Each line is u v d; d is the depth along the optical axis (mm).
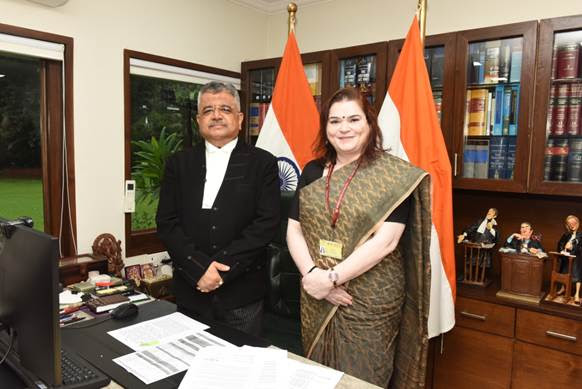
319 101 2775
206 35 2895
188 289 1752
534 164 2029
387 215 1439
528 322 2020
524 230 2131
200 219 1729
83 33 2236
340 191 1518
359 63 2568
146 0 2516
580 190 1932
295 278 1976
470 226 2436
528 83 2012
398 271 1547
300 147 2527
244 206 1727
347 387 1024
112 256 2318
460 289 2252
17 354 1049
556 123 2008
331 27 3057
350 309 1505
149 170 2660
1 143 2096
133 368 1081
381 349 1511
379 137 1570
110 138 2393
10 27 1964
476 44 2184
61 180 2273
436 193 2018
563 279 2053
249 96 3115
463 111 2203
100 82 2324
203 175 1773
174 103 2773
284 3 3219
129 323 1378
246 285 1743
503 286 2143
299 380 1041
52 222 2275
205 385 995
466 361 2199
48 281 863
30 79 2158
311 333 1580
